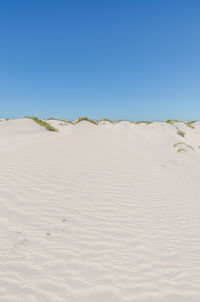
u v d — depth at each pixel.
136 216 5.85
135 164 10.55
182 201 7.04
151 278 3.69
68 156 10.36
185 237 5.00
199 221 5.79
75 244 4.54
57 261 4.00
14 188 6.75
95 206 6.21
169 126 28.97
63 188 7.09
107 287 3.45
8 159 9.35
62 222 5.30
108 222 5.46
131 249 4.46
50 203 6.13
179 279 3.68
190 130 30.47
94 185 7.60
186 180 9.28
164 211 6.25
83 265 3.94
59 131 26.11
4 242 4.46
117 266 3.95
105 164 9.85
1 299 3.14
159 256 4.28
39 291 3.32
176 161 12.16
